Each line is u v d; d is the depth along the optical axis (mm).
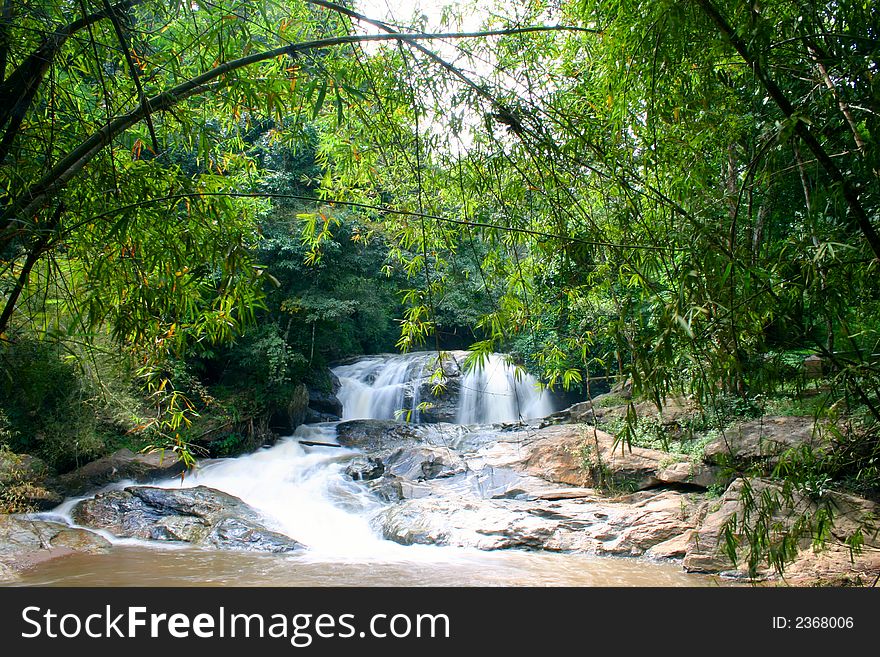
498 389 15156
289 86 2428
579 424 10523
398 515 8805
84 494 9594
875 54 1823
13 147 2082
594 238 2312
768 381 2049
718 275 1947
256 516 8898
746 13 1936
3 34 1937
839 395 2213
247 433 12188
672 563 6934
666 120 2340
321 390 15195
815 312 2074
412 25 2643
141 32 2189
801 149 2211
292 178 11984
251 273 2129
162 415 2906
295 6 2752
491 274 2764
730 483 7523
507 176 2691
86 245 2303
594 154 2500
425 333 2625
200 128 2305
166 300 2309
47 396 8672
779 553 2164
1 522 7590
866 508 5488
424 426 13203
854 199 1973
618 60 2369
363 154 2979
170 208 2232
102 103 2584
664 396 2010
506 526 8125
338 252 12133
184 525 8461
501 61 2699
